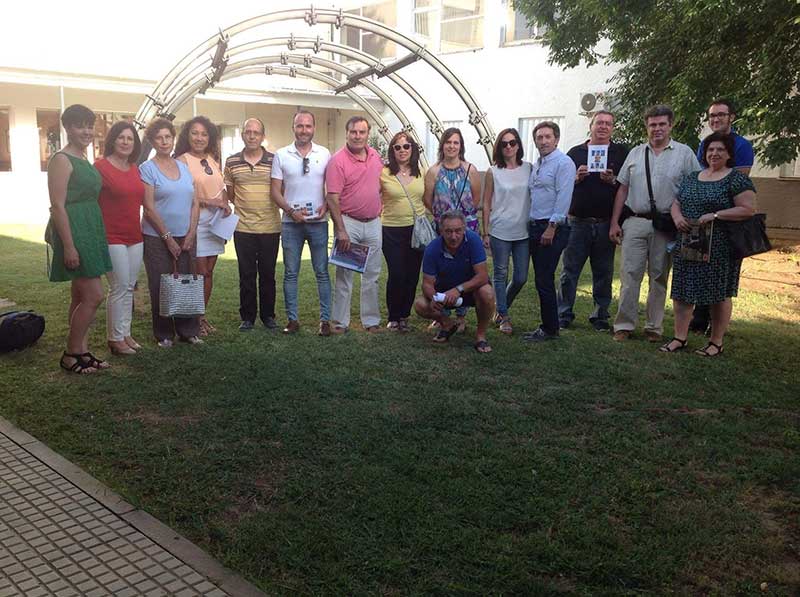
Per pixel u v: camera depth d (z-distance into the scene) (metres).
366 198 6.21
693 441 4.02
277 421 4.23
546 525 3.09
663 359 5.65
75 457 3.74
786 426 4.27
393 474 3.54
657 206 5.90
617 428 4.20
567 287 6.71
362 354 5.68
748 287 9.09
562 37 11.44
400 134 6.40
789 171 13.98
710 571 2.78
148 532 2.98
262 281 6.48
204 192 6.07
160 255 5.75
